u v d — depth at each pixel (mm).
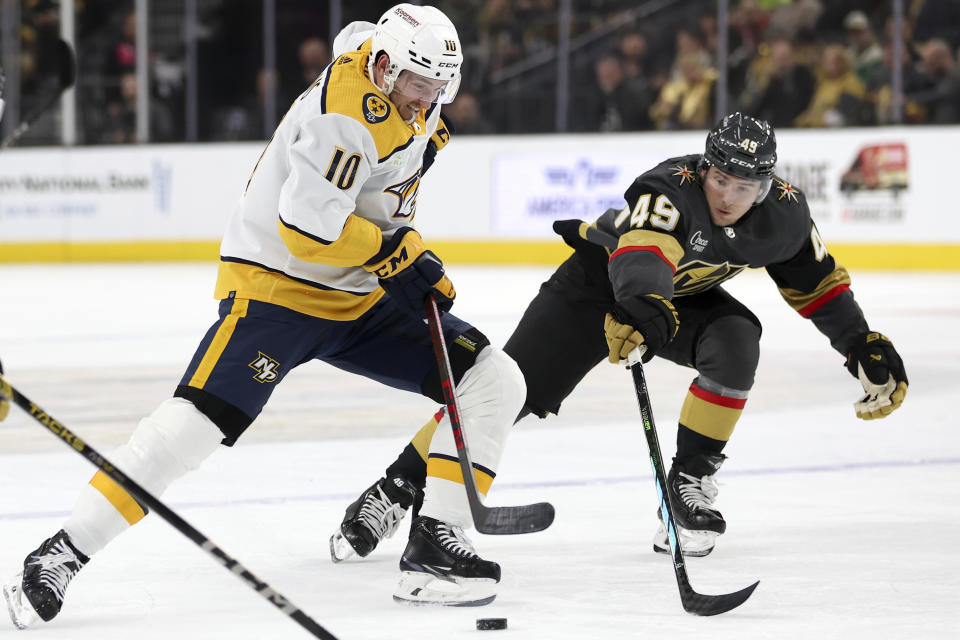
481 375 9484
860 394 19531
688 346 11156
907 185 45281
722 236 10312
